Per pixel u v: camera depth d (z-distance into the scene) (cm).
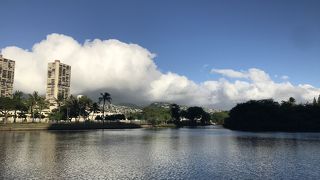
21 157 5081
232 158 5294
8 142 7781
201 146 7450
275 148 7081
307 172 4019
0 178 3466
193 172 3972
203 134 13588
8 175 3628
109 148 6769
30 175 3644
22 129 14762
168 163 4672
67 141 8450
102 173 3841
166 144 7931
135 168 4216
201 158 5266
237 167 4359
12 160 4744
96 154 5672
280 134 13988
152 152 6097
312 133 15312
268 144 8162
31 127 15162
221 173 3919
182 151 6322
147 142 8556
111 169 4116
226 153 6038
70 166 4294
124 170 4056
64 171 3925
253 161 4950
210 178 3631
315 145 7894
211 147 7212
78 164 4475
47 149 6316
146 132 15188
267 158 5328
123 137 10688
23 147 6606
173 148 6919
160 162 4766
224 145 7769
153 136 11525
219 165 4522
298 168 4316
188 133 14550
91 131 15600
